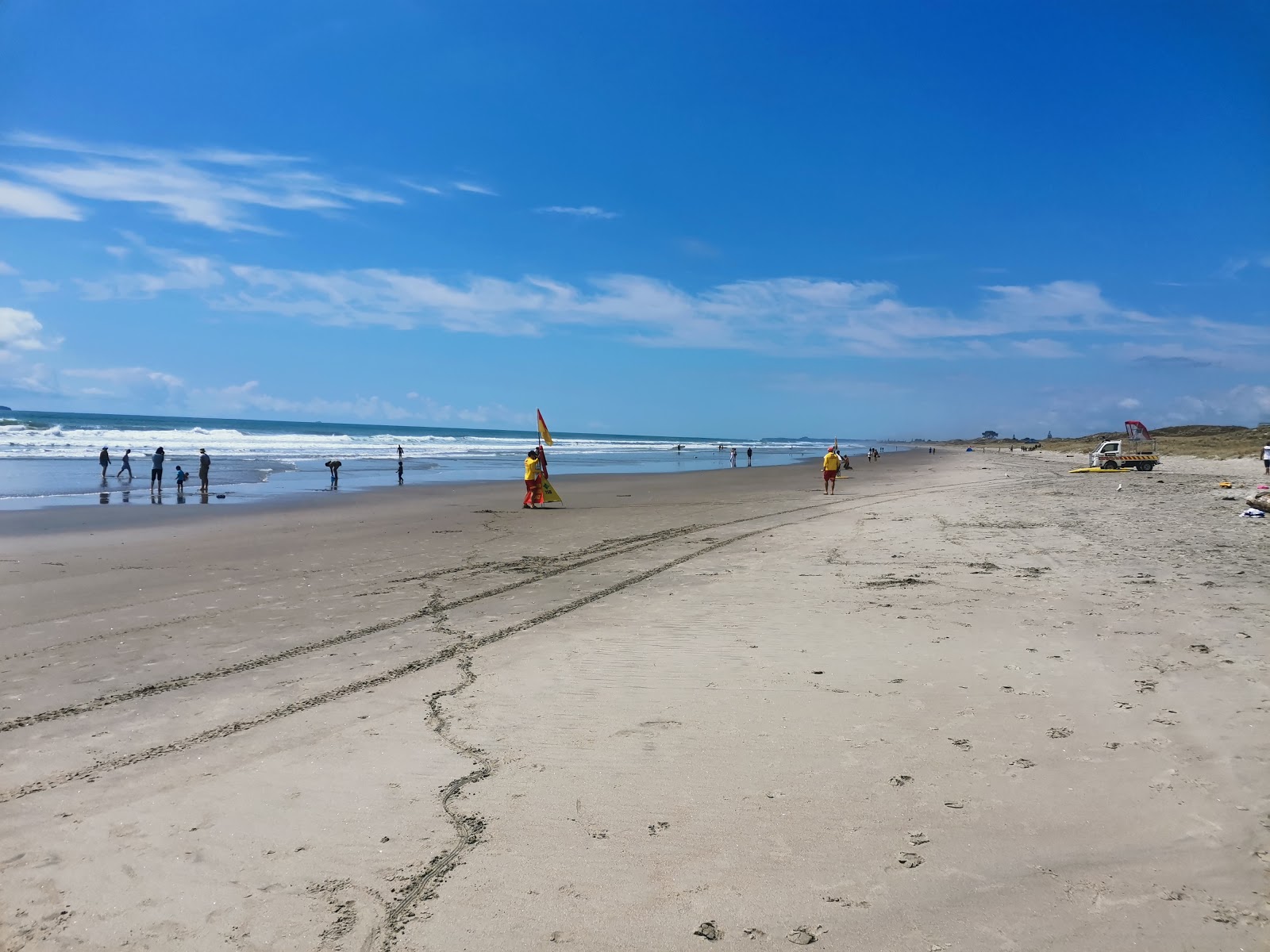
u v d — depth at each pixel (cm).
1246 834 344
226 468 4059
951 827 363
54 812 402
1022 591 874
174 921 310
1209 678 552
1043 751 441
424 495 2678
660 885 325
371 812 395
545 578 1080
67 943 297
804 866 335
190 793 421
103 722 533
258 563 1224
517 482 3484
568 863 343
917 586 924
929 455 8881
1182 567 994
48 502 2258
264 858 354
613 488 3081
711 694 562
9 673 652
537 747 474
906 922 296
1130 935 284
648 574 1086
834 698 544
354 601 936
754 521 1755
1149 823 358
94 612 884
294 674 640
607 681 599
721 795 403
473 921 304
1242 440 7300
